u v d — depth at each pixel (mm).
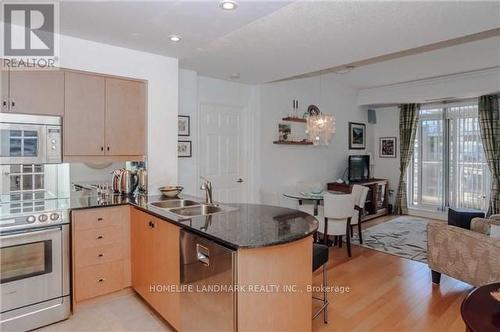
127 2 2172
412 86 6047
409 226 5840
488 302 1551
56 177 3066
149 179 3455
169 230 2322
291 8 2297
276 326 1900
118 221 2895
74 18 2451
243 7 2240
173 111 3604
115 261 2885
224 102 4754
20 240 2367
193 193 4324
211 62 3725
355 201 4559
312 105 5965
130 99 3293
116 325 2506
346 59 3557
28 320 2412
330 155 6434
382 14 2393
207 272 1938
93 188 3262
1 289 2301
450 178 6359
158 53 3400
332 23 2551
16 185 2887
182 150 4168
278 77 4520
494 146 5566
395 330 2467
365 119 7273
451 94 5473
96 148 3084
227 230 1974
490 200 5629
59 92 2852
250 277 1786
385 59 4434
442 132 6461
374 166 7512
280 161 5453
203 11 2309
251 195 5113
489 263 2705
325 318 2568
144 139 3420
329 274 3588
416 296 3039
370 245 4688
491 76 4961
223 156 4824
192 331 2098
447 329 2482
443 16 2414
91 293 2758
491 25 2594
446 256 3129
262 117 5133
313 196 4758
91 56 3018
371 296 3041
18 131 2641
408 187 7000
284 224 2133
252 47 3164
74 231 2656
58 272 2551
